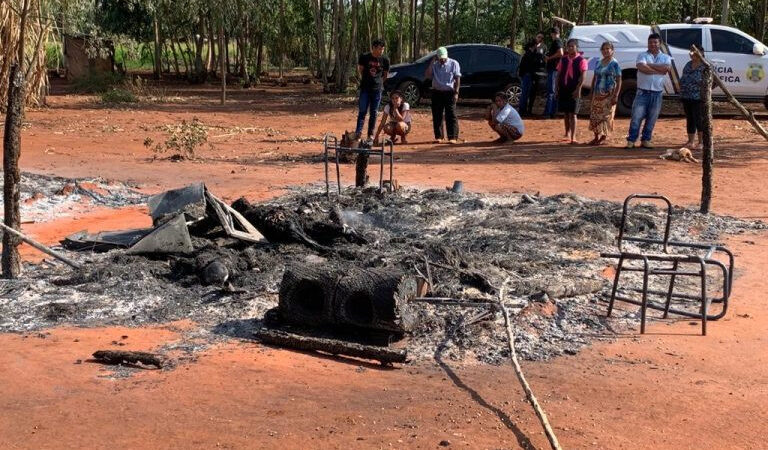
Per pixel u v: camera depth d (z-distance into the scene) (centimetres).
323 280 628
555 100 2209
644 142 1633
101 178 1291
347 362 588
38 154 1586
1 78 2248
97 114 2400
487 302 668
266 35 3984
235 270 753
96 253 857
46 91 2602
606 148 1647
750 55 2091
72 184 1202
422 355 598
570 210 1002
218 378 552
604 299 714
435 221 957
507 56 2503
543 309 671
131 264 774
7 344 613
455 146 1727
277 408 507
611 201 1115
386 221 945
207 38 4359
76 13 2969
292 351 607
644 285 641
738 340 625
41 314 674
